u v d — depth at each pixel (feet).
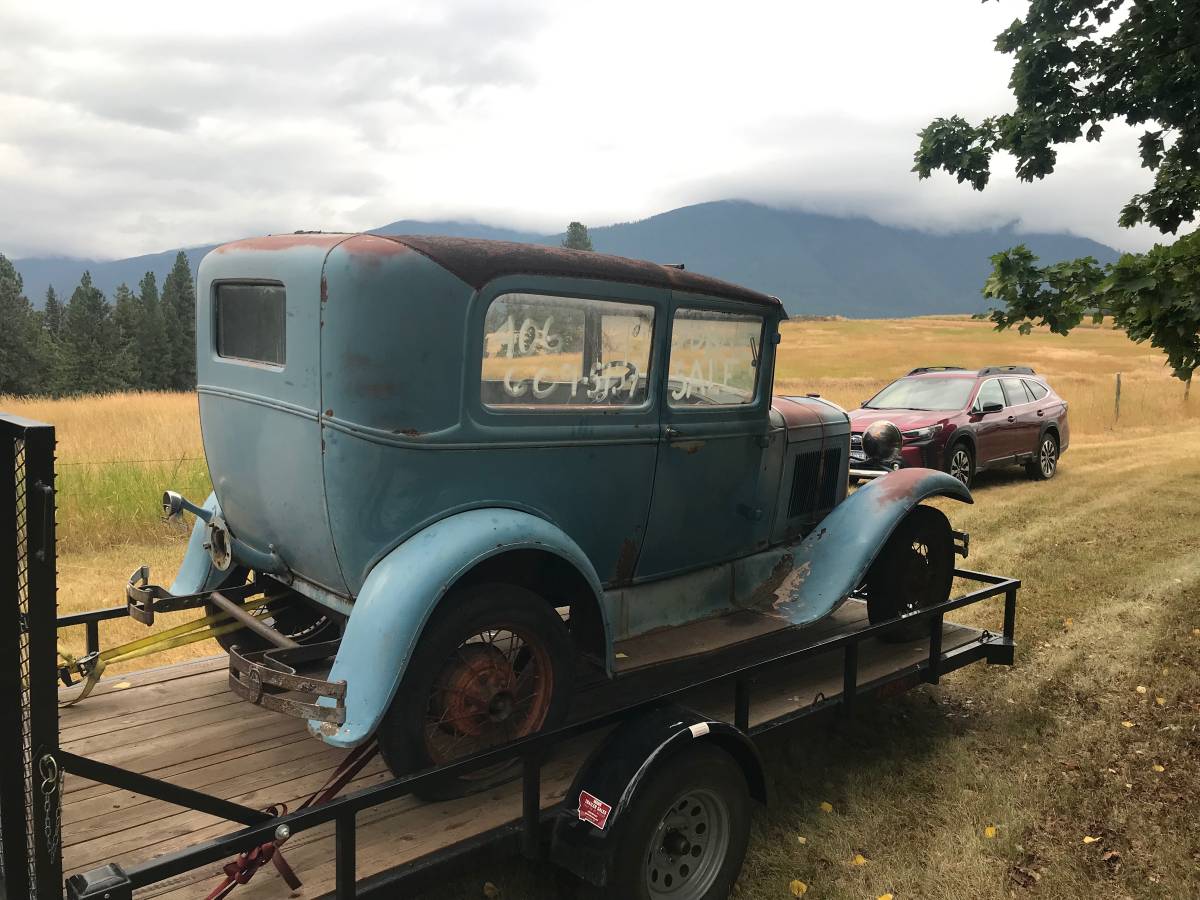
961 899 10.89
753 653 15.29
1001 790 13.46
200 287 11.43
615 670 10.87
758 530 14.35
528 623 9.72
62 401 80.64
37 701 6.17
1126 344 239.71
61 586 22.48
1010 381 41.60
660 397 11.82
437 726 9.37
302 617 13.16
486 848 8.79
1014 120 19.90
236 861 7.29
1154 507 34.12
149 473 32.27
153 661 17.31
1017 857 11.78
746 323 13.15
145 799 9.53
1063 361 177.37
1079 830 12.47
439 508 9.64
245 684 8.66
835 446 16.06
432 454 9.43
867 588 15.93
